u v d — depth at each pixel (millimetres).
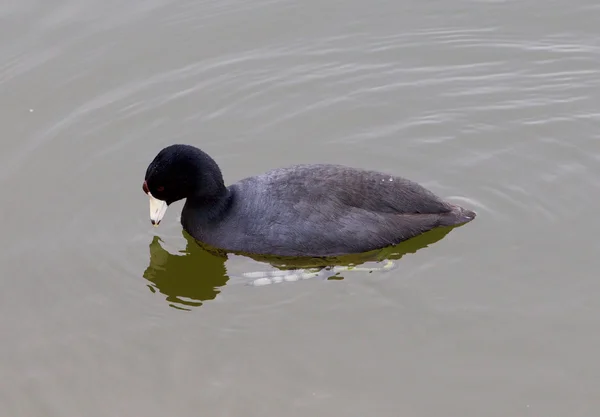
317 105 14141
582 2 15961
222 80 14648
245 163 13000
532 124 13453
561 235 11227
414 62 14945
